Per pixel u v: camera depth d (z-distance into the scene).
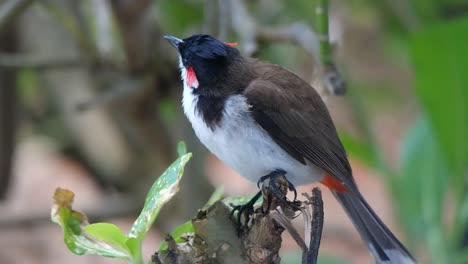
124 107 11.05
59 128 14.62
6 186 13.05
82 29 10.66
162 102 11.27
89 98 11.58
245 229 5.97
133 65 10.47
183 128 11.03
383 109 15.09
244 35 9.69
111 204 12.09
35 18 12.62
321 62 8.27
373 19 13.29
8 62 11.07
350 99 10.30
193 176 11.05
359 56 14.45
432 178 9.90
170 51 10.75
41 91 13.48
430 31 9.04
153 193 5.51
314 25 11.58
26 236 14.56
